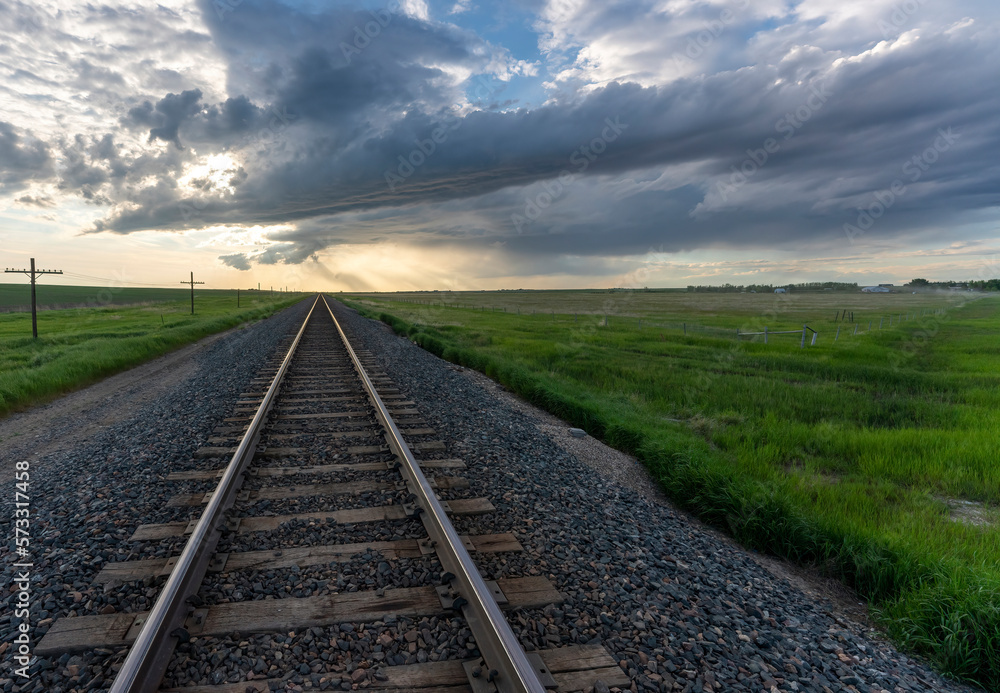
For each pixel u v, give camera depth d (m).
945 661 3.16
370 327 27.33
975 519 5.77
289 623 2.91
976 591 3.46
